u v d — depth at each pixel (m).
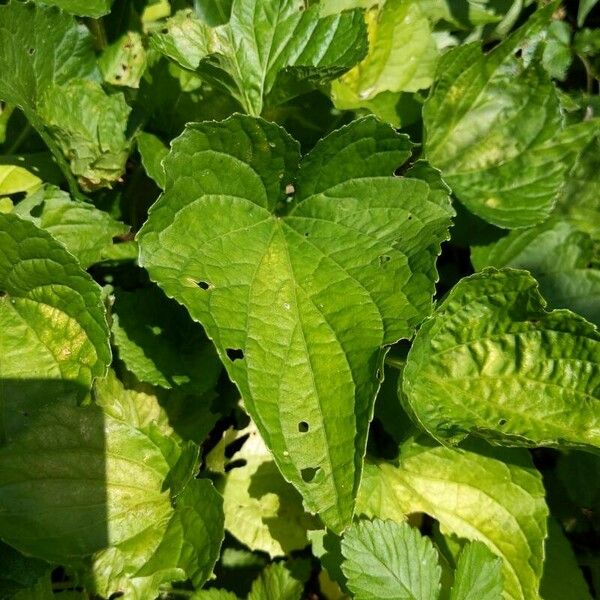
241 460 0.26
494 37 0.28
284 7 0.24
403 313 0.21
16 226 0.21
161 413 0.24
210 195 0.22
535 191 0.26
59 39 0.24
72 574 0.23
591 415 0.23
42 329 0.23
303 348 0.21
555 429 0.24
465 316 0.24
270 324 0.21
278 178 0.22
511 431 0.24
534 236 0.26
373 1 0.26
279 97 0.24
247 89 0.25
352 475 0.20
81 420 0.23
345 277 0.22
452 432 0.23
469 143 0.26
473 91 0.26
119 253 0.24
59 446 0.22
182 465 0.23
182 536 0.23
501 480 0.24
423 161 0.22
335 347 0.21
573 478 0.26
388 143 0.22
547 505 0.26
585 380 0.24
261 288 0.22
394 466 0.25
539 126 0.26
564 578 0.25
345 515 0.20
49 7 0.23
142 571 0.22
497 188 0.26
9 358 0.23
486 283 0.23
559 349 0.24
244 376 0.21
